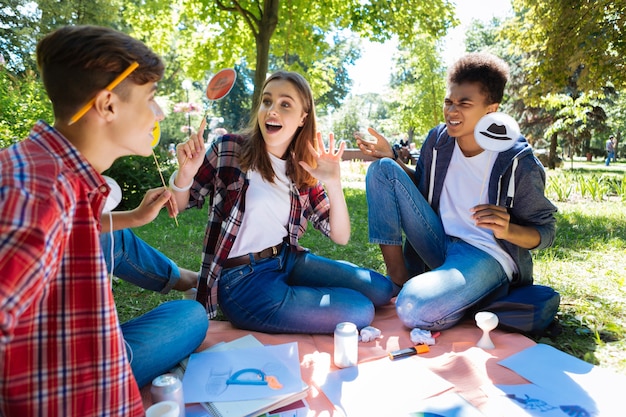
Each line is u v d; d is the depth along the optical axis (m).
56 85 1.21
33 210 0.94
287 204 2.55
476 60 2.54
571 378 1.96
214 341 2.34
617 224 5.63
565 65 8.80
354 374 2.02
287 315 2.37
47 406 1.15
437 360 2.17
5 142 5.63
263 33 8.92
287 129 2.41
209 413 1.70
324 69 12.03
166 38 11.39
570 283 3.32
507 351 2.23
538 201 2.54
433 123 23.39
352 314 2.42
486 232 2.66
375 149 3.04
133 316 2.82
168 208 2.12
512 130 2.39
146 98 1.32
